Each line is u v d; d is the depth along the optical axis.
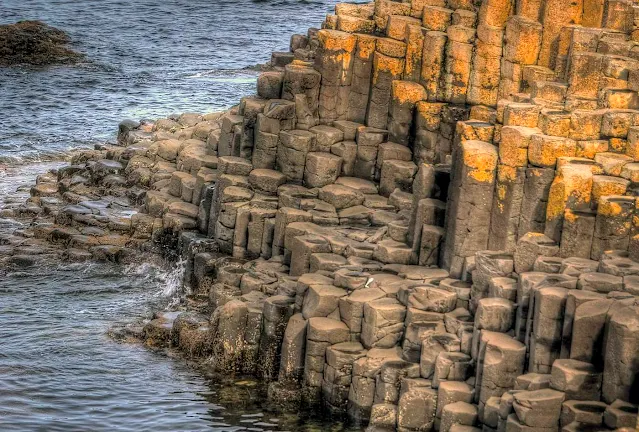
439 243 159.75
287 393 151.38
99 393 153.88
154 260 197.38
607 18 171.38
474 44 182.38
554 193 146.25
